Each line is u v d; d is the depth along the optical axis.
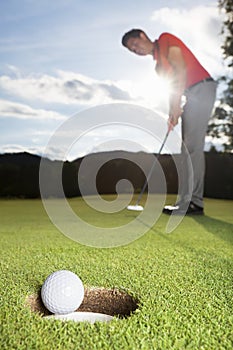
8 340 1.14
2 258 2.28
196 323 1.28
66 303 1.34
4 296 1.51
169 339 1.15
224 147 7.56
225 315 1.36
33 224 3.96
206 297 1.56
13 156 8.11
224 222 4.04
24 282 1.73
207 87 4.29
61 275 1.39
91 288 1.63
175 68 4.22
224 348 1.11
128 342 1.13
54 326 1.23
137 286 1.68
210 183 7.43
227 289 1.68
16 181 7.59
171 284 1.73
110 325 1.23
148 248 2.64
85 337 1.16
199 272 1.98
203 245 2.78
